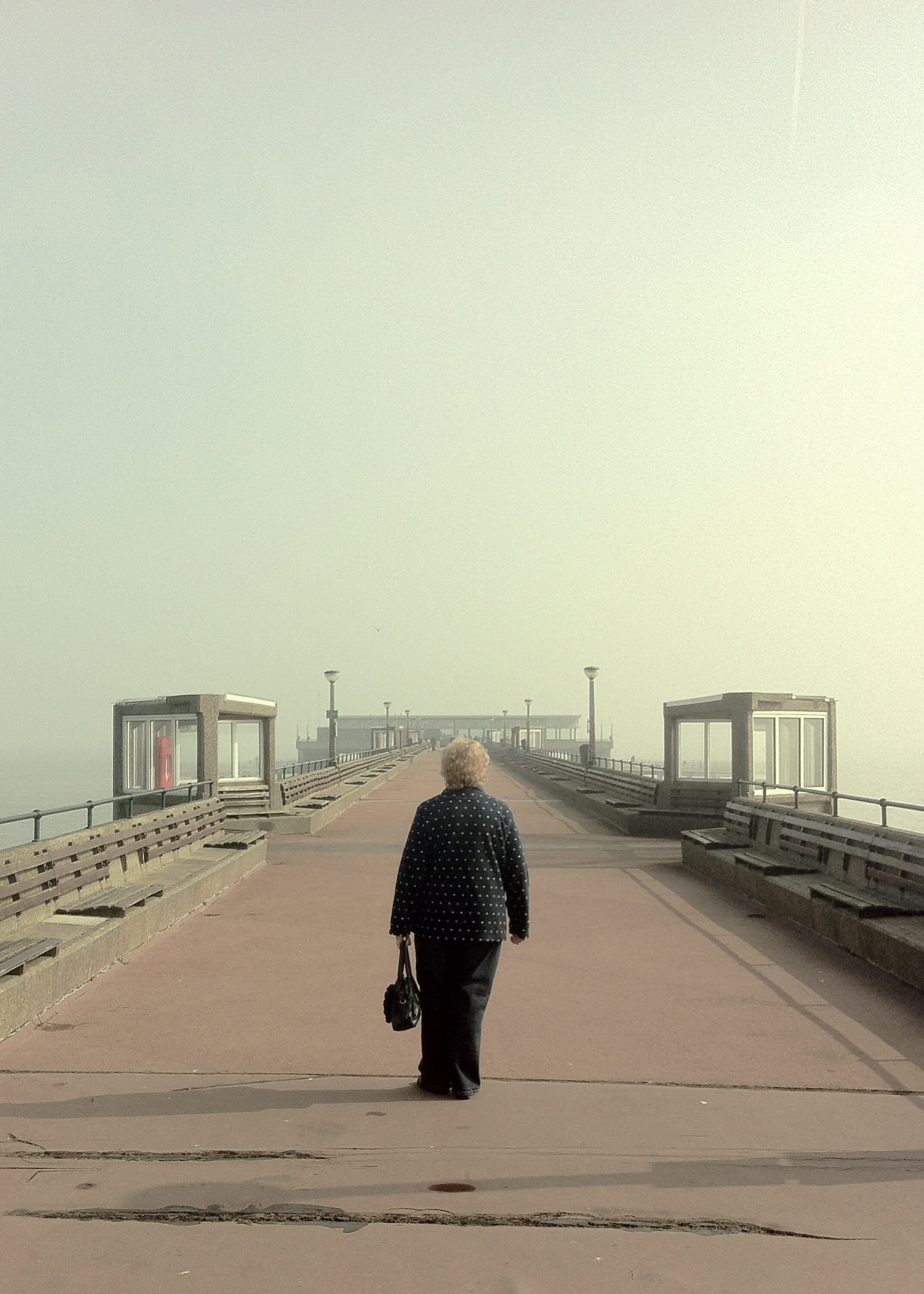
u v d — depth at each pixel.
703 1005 7.23
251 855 14.18
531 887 12.68
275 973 8.17
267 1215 3.86
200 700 19.77
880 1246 3.64
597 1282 3.38
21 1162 4.37
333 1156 4.44
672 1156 4.47
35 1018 6.81
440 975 5.29
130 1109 5.05
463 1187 4.13
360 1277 3.41
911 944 7.71
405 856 5.33
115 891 9.81
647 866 14.82
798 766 20.05
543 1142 4.63
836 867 10.76
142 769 20.34
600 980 7.97
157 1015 6.90
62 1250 3.58
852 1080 5.61
